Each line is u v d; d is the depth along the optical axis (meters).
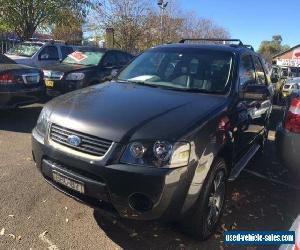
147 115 3.78
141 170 3.42
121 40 27.64
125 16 27.58
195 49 5.40
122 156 3.50
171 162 3.46
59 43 13.62
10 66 8.32
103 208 3.68
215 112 4.08
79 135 3.69
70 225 4.16
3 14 18.11
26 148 6.55
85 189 3.62
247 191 5.39
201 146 3.67
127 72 5.43
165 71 5.14
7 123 8.24
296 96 4.74
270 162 6.74
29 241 3.84
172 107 4.00
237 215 4.65
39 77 8.66
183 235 4.08
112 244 3.89
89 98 4.29
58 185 3.92
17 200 4.59
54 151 3.81
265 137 6.84
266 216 4.68
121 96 4.34
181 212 3.61
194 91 4.72
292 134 4.59
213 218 4.11
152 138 3.50
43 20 18.91
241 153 5.24
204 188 3.80
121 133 3.55
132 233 4.09
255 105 5.41
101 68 10.95
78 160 3.62
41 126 4.17
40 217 4.27
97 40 28.47
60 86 10.07
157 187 3.41
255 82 5.71
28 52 12.81
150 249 3.86
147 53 5.65
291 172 4.82
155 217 3.50
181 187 3.52
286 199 5.20
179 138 3.52
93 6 20.30
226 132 4.16
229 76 4.85
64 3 18.70
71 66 10.65
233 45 5.74
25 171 5.45
